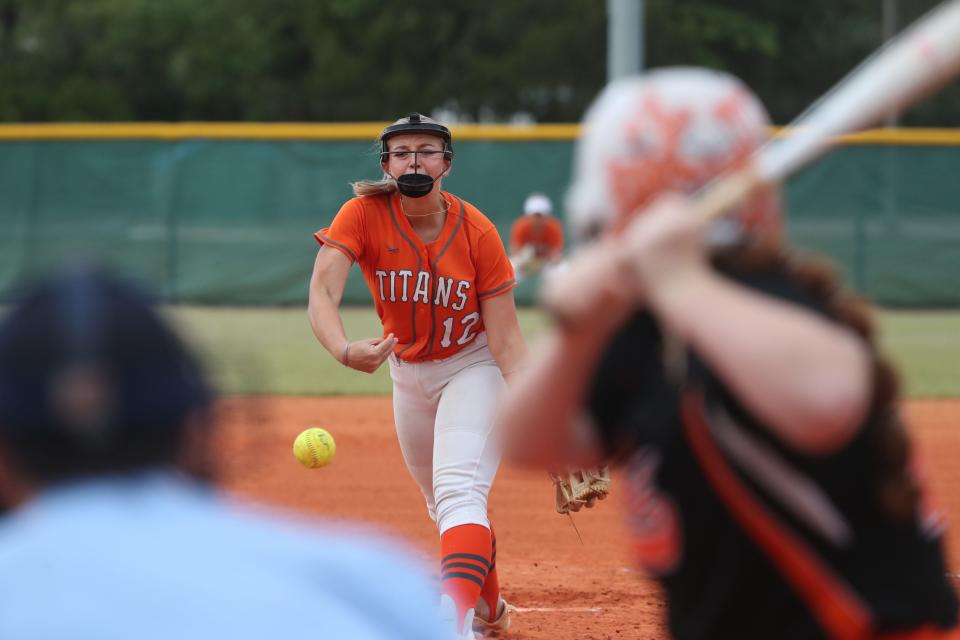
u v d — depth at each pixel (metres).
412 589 5.52
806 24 165.12
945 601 7.48
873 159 65.31
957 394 44.31
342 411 40.72
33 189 64.44
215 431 5.41
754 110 7.46
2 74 146.62
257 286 65.06
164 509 5.17
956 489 30.41
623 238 6.97
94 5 151.12
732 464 7.20
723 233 7.38
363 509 28.59
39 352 4.98
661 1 150.62
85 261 5.39
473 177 65.00
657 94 7.33
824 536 7.17
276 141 64.62
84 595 4.87
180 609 4.90
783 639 7.43
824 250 65.50
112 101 145.88
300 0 156.38
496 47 154.75
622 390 7.88
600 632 19.91
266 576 5.11
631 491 7.82
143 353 5.08
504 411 7.68
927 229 65.56
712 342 6.41
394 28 148.38
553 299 6.75
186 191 64.81
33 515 5.17
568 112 150.12
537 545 26.09
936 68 6.65
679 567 7.65
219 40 153.25
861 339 7.24
